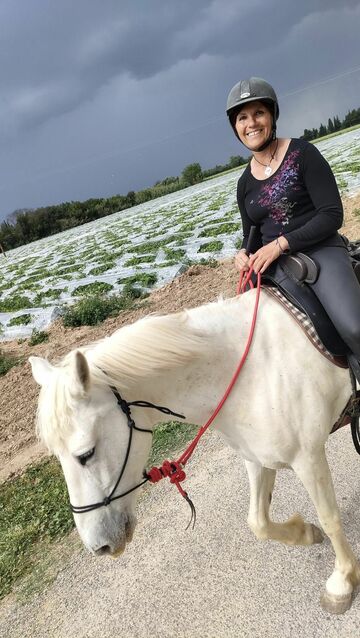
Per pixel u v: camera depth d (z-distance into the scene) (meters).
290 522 3.01
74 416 2.09
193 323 2.47
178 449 4.59
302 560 3.04
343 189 13.46
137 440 2.28
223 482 3.94
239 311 2.54
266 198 2.63
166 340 2.30
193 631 2.82
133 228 23.67
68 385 2.06
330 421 2.57
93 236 27.08
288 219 2.61
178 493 4.00
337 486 3.52
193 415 2.48
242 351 2.43
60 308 11.20
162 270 11.52
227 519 3.54
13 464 5.52
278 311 2.51
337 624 2.60
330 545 3.08
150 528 3.72
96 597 3.28
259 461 2.56
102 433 2.15
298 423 2.41
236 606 2.88
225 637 2.72
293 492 3.59
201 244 13.09
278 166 2.59
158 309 9.21
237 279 9.36
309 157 2.49
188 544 3.44
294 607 2.76
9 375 8.29
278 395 2.38
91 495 2.16
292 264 2.53
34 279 17.08
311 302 2.51
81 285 13.07
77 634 3.05
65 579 3.54
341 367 2.53
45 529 4.16
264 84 2.54
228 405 2.45
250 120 2.57
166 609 3.01
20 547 4.03
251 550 3.22
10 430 6.39
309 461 2.48
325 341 2.46
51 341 9.53
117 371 2.23
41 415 2.12
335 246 2.57
